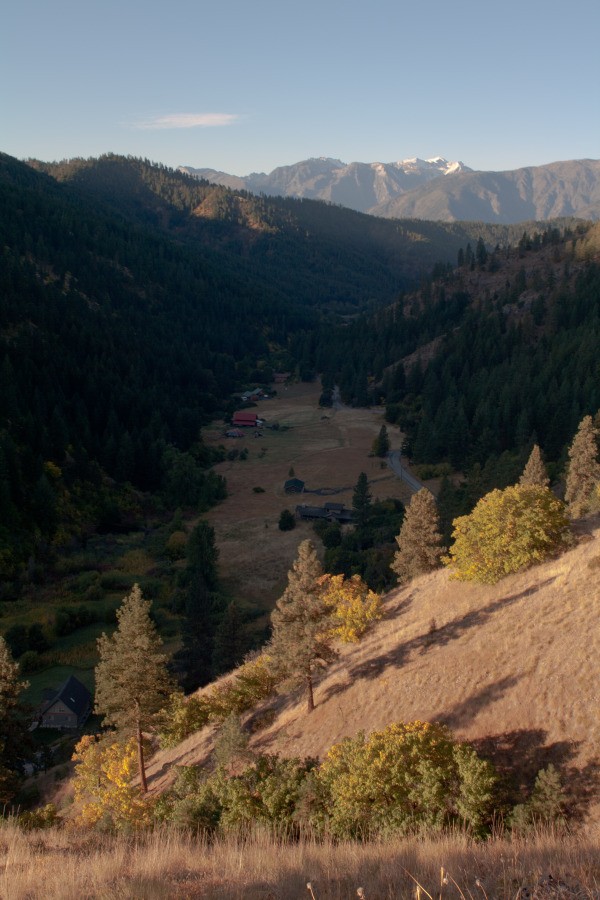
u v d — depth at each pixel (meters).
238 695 37.25
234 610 51.69
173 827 20.12
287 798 20.23
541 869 8.73
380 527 88.62
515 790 19.59
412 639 33.00
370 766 19.20
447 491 81.25
